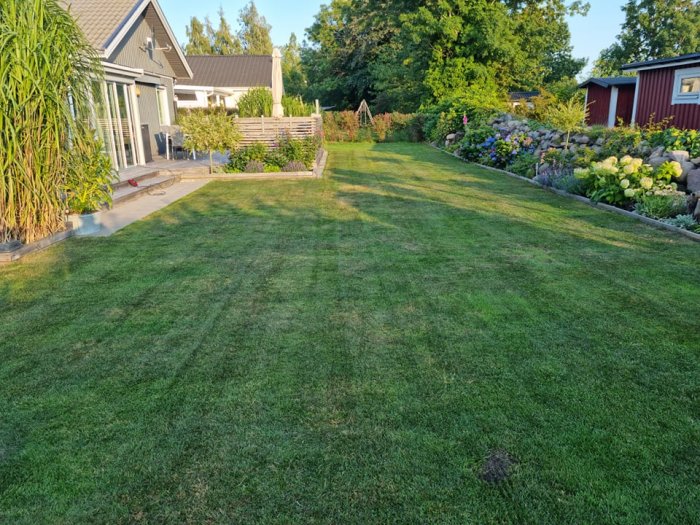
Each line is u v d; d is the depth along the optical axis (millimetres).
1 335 3477
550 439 2336
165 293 4211
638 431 2385
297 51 53906
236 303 3979
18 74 4988
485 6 22891
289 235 6023
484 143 13578
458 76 23812
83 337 3438
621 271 4559
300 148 11641
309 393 2738
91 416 2562
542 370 2922
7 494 2062
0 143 5023
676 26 38844
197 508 1985
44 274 4730
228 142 10969
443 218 6812
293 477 2139
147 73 13195
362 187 9539
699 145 7441
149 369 3010
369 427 2447
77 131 5844
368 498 2020
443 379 2848
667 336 3314
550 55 36375
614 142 8930
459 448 2289
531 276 4480
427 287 4262
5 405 2664
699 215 5910
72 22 5602
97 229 6320
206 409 2609
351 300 4004
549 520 1902
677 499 1987
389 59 32656
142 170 10977
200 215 7238
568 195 8234
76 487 2098
